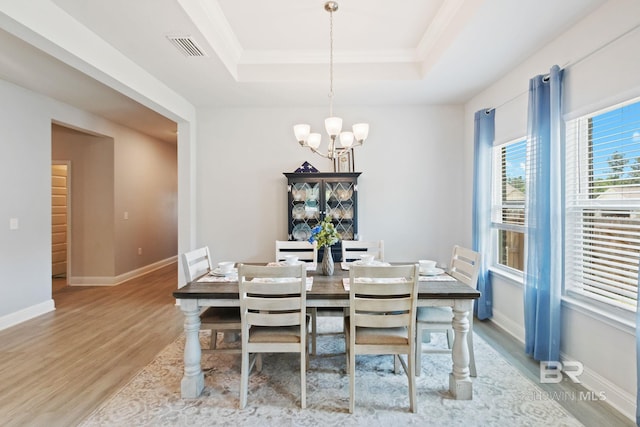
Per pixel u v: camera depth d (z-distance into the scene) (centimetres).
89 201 505
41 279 373
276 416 192
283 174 400
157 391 218
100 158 503
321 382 229
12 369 247
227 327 225
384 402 205
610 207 207
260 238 414
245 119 412
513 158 320
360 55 328
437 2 246
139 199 572
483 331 315
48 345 288
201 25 240
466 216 401
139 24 229
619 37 191
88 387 222
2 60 293
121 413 195
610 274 210
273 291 198
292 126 410
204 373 242
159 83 330
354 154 409
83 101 407
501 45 257
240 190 414
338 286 224
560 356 239
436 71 307
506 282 318
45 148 383
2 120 335
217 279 242
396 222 409
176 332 318
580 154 231
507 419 188
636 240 191
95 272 506
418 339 234
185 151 400
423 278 241
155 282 519
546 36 242
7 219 338
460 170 406
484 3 205
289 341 203
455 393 208
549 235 240
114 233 504
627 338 190
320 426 183
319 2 245
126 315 366
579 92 221
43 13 198
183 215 403
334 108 409
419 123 407
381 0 243
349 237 385
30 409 198
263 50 322
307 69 333
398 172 409
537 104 247
